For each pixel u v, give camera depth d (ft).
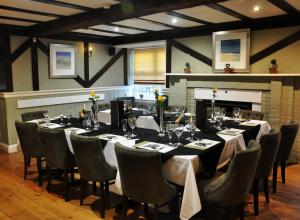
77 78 22.20
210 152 8.60
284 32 15.81
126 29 19.89
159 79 23.56
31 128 11.72
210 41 18.83
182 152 8.24
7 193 11.54
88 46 22.80
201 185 8.70
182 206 7.70
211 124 12.50
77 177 13.34
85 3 12.54
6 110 17.22
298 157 15.67
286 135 11.07
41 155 11.94
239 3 12.73
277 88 15.94
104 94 23.54
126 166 7.66
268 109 16.66
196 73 19.65
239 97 17.75
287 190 11.62
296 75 14.89
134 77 25.44
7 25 17.54
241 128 11.65
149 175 7.41
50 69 20.24
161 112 10.89
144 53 24.35
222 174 9.02
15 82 18.53
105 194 10.62
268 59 16.56
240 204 8.29
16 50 18.43
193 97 19.90
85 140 8.99
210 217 9.39
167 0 10.66
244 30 17.03
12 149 17.61
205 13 14.79
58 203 10.63
